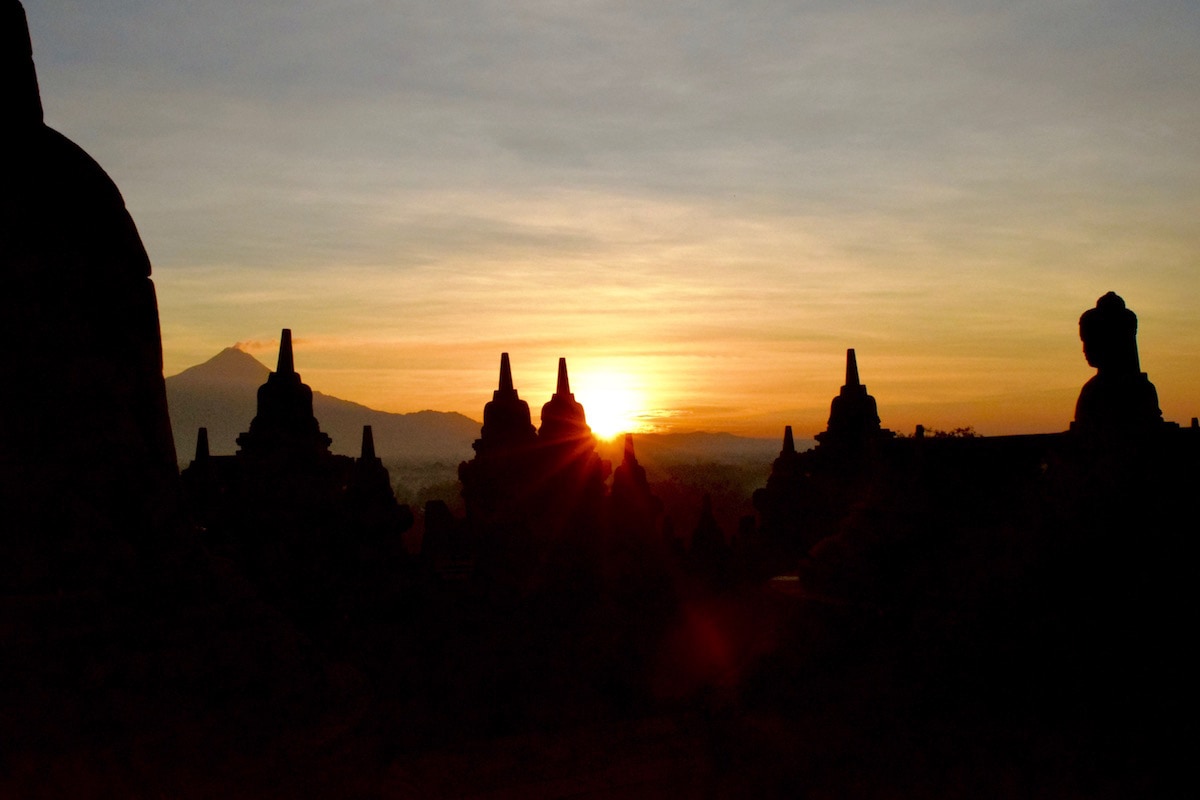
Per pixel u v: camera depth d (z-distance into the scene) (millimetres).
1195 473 10789
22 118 8789
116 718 7574
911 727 11562
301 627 18734
